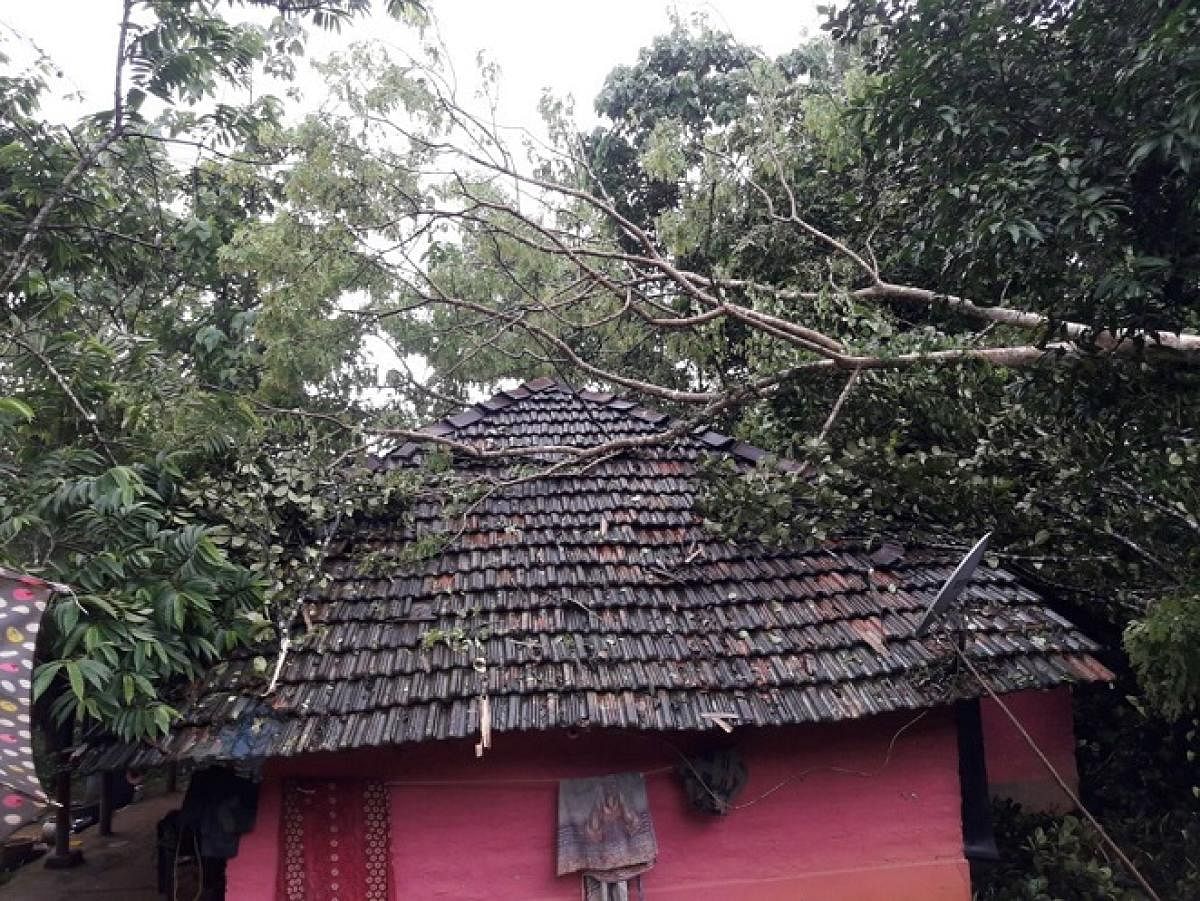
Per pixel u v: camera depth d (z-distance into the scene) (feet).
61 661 12.31
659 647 15.21
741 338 28.19
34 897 23.93
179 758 12.85
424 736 13.21
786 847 15.85
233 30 18.47
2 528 13.30
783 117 28.94
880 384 20.57
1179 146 13.00
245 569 15.53
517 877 15.24
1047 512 18.93
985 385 19.45
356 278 27.94
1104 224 13.35
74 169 16.97
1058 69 16.11
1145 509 17.16
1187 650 13.43
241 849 14.82
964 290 18.71
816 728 16.14
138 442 16.55
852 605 16.30
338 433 25.77
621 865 14.87
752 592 16.75
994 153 16.97
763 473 18.90
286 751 12.97
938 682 14.60
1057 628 15.74
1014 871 18.56
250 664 14.84
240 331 29.60
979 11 16.88
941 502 18.58
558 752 15.61
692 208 28.02
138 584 13.83
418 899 15.03
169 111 26.84
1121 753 22.38
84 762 13.06
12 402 12.81
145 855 27.43
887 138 18.99
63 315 17.88
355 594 16.71
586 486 20.36
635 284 23.85
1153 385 15.11
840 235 26.63
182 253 26.63
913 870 15.94
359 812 15.24
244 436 18.24
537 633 15.44
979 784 16.38
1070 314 14.35
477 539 18.53
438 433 22.18
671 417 25.39
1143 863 18.24
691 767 15.40
